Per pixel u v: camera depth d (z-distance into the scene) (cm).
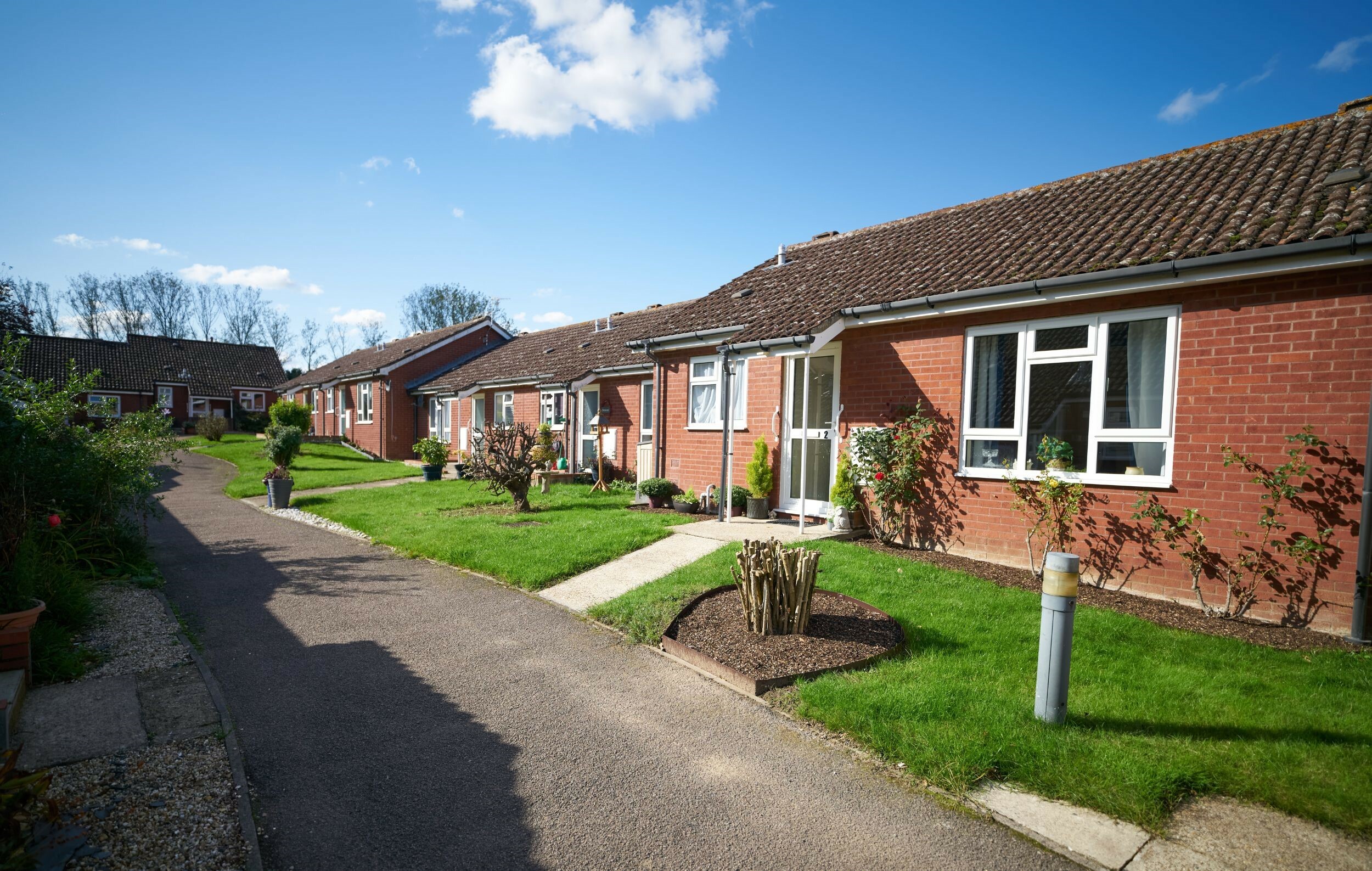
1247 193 769
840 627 607
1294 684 491
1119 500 741
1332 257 582
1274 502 641
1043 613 439
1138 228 797
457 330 3177
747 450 1222
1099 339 758
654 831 348
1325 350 615
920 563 814
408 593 788
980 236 1051
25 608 526
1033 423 817
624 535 965
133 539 942
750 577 594
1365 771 376
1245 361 658
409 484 1889
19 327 1440
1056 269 765
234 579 857
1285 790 361
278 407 3075
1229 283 668
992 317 848
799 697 491
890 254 1170
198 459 2716
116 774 388
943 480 898
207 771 395
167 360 4950
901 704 460
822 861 325
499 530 1062
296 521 1312
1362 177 682
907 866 322
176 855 319
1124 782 369
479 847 334
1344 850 322
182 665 555
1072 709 454
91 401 1093
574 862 324
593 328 2594
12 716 427
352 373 3238
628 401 1839
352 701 501
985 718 442
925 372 916
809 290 1148
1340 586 606
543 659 587
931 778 388
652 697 509
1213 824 344
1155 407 724
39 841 312
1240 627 630
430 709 489
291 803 370
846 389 1015
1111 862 321
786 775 401
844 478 988
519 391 2367
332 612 717
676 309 2253
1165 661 538
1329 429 612
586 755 425
